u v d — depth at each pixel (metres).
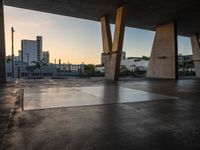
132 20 33.00
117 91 13.12
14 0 25.83
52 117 6.02
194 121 5.62
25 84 19.00
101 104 8.27
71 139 4.14
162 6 26.09
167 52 33.72
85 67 87.81
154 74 36.50
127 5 25.80
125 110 7.09
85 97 10.23
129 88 15.26
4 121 5.51
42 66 67.50
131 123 5.40
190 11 28.06
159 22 34.16
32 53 133.12
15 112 6.70
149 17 31.06
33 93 11.85
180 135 4.44
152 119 5.83
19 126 5.05
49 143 3.90
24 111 6.86
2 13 21.31
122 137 4.29
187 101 9.11
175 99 9.69
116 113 6.60
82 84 19.20
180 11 28.14
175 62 32.06
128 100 9.31
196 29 40.09
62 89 14.30
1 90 13.57
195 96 10.77
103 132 4.62
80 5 26.39
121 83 20.84
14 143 3.88
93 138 4.21
